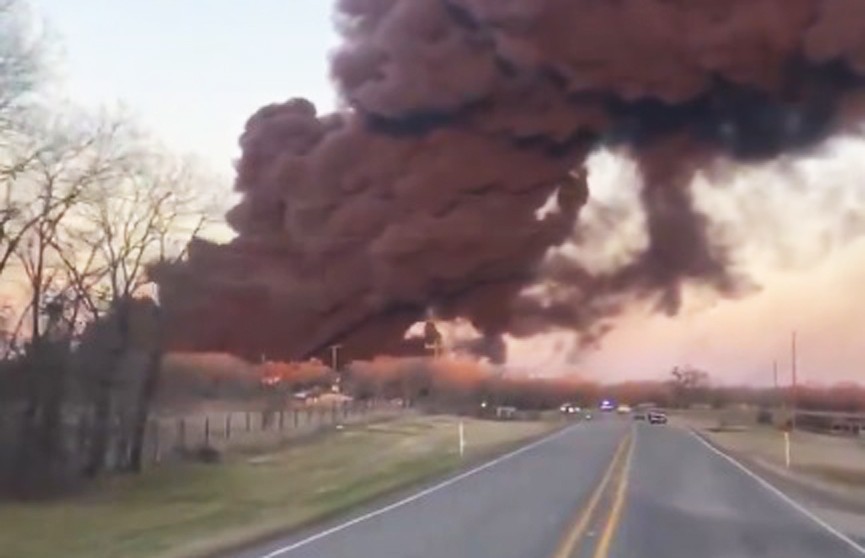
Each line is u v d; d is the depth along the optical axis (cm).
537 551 1798
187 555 1862
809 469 4406
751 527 2314
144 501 2984
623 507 2592
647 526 2225
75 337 3531
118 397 3662
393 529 2178
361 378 8119
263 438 5019
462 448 5159
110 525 2433
